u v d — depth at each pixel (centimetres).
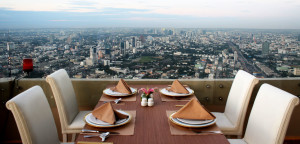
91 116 179
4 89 300
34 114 177
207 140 148
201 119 172
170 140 148
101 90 313
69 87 273
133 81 311
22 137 165
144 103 213
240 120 249
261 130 194
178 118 175
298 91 312
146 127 167
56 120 315
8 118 305
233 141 219
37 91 194
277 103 182
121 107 210
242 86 253
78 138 151
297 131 323
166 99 235
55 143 203
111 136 153
